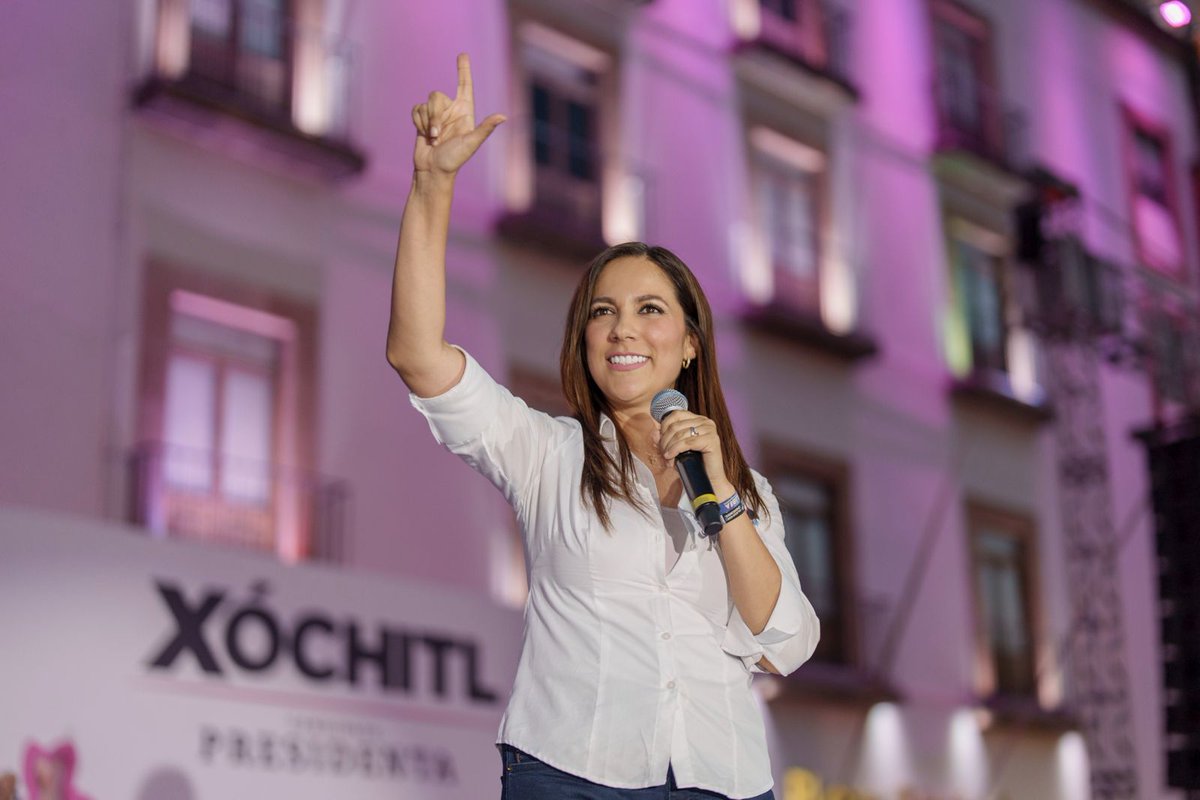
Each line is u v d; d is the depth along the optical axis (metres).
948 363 34.41
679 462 4.97
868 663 30.59
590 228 27.06
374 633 20.19
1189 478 27.34
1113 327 35.09
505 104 26.84
